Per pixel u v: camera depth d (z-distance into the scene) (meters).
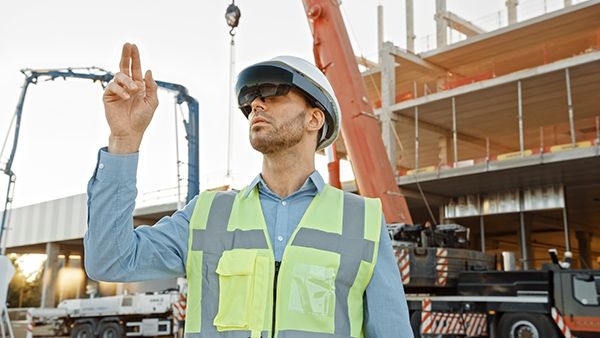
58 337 18.67
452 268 10.40
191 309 1.50
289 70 1.60
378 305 1.52
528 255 23.16
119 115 1.39
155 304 16.30
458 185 22.33
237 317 1.41
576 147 17.70
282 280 1.44
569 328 8.94
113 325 16.77
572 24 23.27
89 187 1.37
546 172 19.81
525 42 25.00
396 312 1.52
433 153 31.95
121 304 16.86
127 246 1.39
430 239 10.59
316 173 1.66
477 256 10.98
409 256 9.94
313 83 1.65
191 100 15.93
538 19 23.08
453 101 22.36
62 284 35.56
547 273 9.44
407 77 29.00
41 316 17.91
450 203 24.75
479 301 9.86
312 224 1.54
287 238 1.53
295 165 1.63
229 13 12.26
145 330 16.17
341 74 11.33
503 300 9.66
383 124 24.38
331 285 1.47
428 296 10.67
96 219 1.35
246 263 1.46
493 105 23.42
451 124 26.22
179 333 14.91
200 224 1.59
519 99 20.22
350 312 1.49
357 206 1.64
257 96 1.61
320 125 1.68
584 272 9.08
